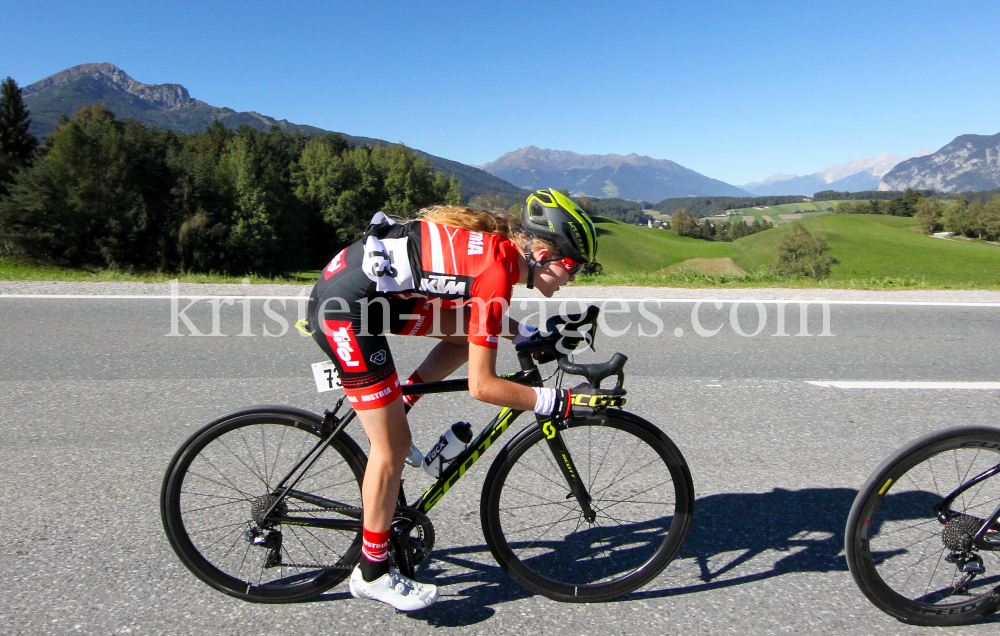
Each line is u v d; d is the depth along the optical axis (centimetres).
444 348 221
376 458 185
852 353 521
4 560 223
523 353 200
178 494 200
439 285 176
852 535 197
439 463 208
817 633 194
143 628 191
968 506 244
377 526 189
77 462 305
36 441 329
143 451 319
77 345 513
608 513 239
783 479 297
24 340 523
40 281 790
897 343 553
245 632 191
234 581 206
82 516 255
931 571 219
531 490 235
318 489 230
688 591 216
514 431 352
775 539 247
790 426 364
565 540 236
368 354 179
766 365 486
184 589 211
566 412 187
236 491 232
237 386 422
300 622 197
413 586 196
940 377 458
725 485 291
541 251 189
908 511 249
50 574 216
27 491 275
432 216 194
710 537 248
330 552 224
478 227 190
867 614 204
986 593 204
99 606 200
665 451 203
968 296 777
